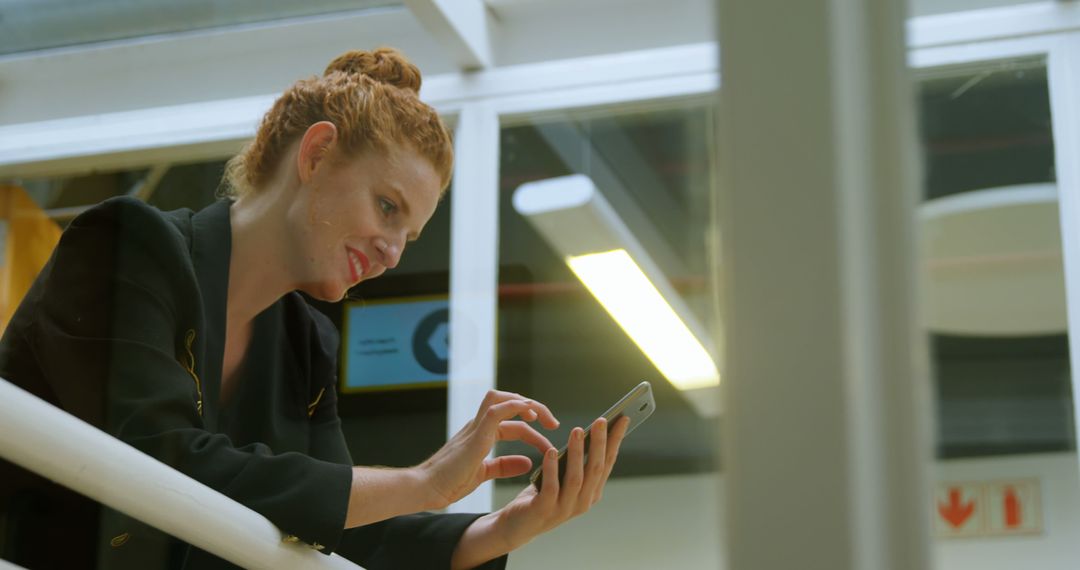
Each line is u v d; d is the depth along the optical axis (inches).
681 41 83.0
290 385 48.6
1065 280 81.9
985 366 89.3
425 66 86.9
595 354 82.9
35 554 41.1
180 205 82.5
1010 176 79.0
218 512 36.8
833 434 15.8
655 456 69.7
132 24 81.6
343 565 41.3
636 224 82.4
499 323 81.6
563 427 81.8
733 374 16.4
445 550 47.4
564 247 84.1
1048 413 89.6
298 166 48.3
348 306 71.3
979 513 90.7
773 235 16.5
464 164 85.3
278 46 82.7
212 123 82.7
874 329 16.5
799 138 16.6
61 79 84.6
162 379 41.3
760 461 16.1
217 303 45.6
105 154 83.1
